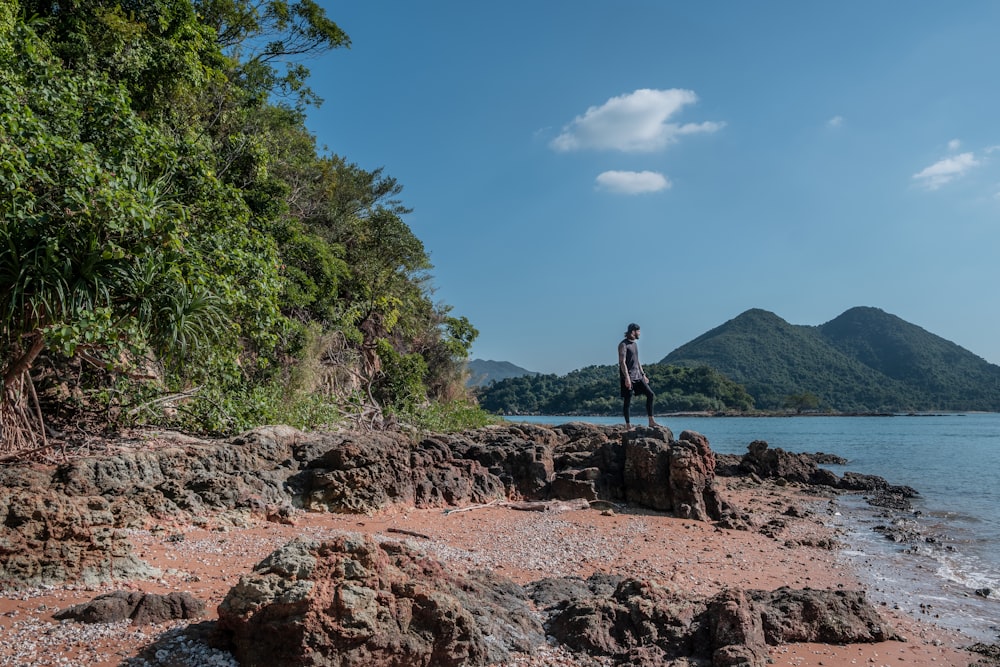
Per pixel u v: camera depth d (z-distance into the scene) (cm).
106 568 677
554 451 1869
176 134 1436
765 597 761
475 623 581
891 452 4022
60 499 675
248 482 1148
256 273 1141
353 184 2841
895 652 704
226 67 1748
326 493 1211
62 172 873
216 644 524
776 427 8319
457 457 1675
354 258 2589
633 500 1565
